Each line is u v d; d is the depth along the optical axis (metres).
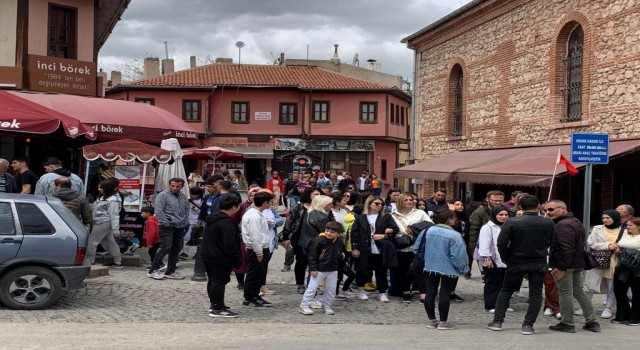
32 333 8.16
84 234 10.07
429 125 28.03
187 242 16.05
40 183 12.52
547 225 9.00
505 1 21.61
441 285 9.33
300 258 12.02
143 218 15.16
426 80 28.33
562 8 18.86
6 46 19.28
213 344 7.83
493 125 22.69
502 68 22.09
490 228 10.66
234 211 9.82
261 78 45.38
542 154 18.23
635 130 15.98
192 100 43.56
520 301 11.84
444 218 9.41
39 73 19.30
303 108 44.22
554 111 19.20
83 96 19.72
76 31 20.58
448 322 9.54
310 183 26.47
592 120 17.47
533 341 8.51
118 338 8.02
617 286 9.98
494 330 9.25
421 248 9.59
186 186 16.98
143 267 14.43
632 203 17.88
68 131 13.63
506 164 18.58
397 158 47.78
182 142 19.56
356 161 45.03
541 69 19.86
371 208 11.69
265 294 11.73
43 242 9.66
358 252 11.30
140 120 18.50
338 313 10.42
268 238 11.06
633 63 16.08
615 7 16.70
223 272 9.65
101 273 12.88
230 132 43.91
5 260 9.45
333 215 11.46
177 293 11.47
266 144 44.12
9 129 12.88
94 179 17.06
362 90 44.41
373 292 12.54
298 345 7.88
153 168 18.98
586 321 9.38
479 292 12.69
